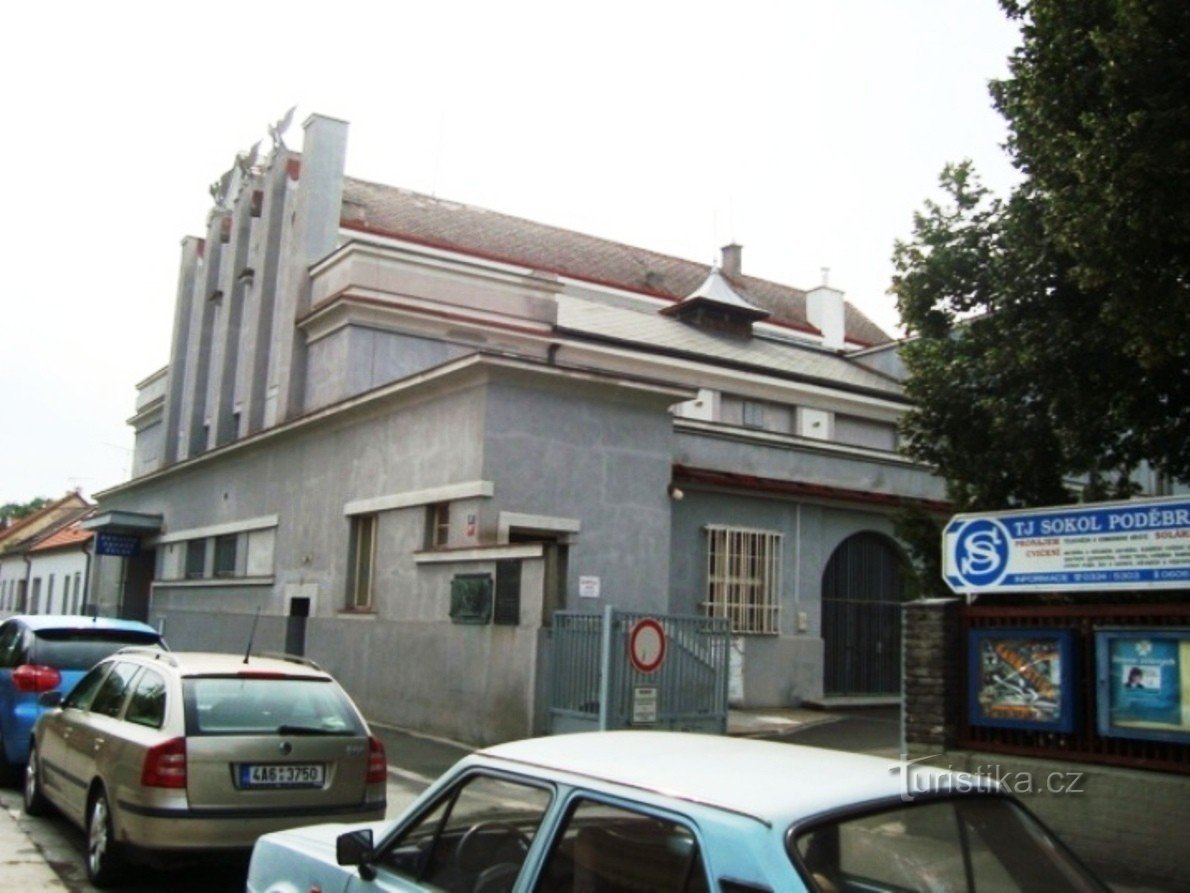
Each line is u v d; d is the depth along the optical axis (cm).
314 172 2400
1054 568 889
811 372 2855
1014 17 976
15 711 1097
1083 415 988
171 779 698
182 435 3147
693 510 1841
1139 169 773
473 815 400
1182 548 814
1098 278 822
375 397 1825
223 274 2997
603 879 339
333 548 1966
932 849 331
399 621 1703
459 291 2252
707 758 374
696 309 3000
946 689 939
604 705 1271
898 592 2095
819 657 1936
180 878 788
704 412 2572
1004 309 1048
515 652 1424
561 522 1603
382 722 1697
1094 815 830
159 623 2855
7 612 5312
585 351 2395
